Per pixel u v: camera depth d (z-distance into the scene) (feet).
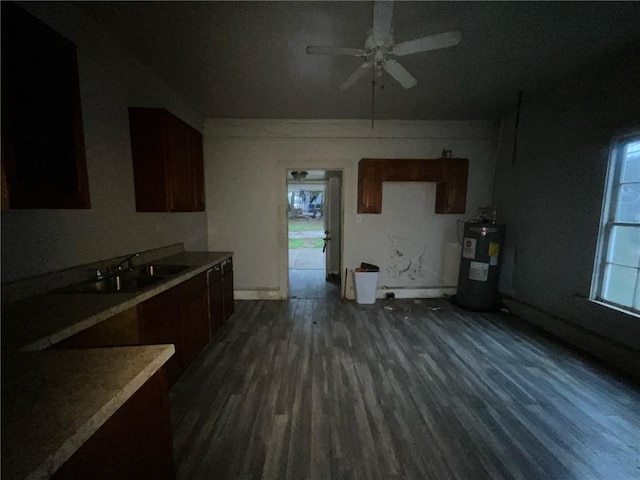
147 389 3.13
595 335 8.43
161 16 6.26
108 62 7.04
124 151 7.73
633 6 5.90
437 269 14.23
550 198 10.16
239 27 6.59
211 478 4.63
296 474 4.71
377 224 13.85
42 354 3.21
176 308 6.85
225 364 8.07
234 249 13.83
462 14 6.16
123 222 7.71
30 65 4.45
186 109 11.17
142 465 3.09
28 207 4.29
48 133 4.86
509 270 12.26
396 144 13.39
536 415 6.05
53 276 5.61
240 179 13.43
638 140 7.71
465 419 5.94
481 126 13.35
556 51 7.73
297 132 13.23
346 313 12.05
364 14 6.10
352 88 9.84
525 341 9.45
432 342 9.40
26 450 1.91
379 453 5.12
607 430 5.63
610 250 8.37
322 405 6.37
